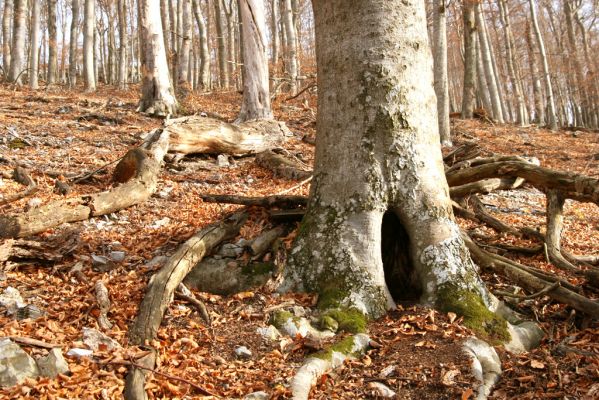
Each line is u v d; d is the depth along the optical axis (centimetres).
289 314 442
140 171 766
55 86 2530
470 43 2103
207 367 388
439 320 435
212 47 4141
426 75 506
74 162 934
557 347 420
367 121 484
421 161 490
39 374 350
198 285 504
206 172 978
